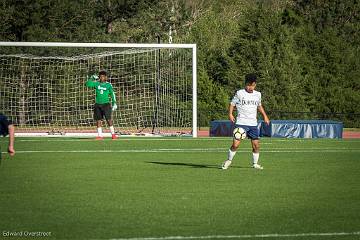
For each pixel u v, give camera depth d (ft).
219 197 134.72
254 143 181.27
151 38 513.86
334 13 570.46
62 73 375.25
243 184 152.76
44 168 179.93
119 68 376.68
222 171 176.45
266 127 323.37
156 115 355.56
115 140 284.00
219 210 121.19
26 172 171.12
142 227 106.83
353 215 117.50
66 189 143.13
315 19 568.41
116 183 152.66
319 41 453.58
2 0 451.12
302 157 217.36
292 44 443.32
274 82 431.43
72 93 375.25
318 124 321.93
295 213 119.03
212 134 321.73
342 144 273.54
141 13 510.99
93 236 100.78
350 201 131.44
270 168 184.65
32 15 455.22
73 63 382.83
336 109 440.04
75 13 469.16
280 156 220.23
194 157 213.66
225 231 104.58
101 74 286.25
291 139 304.09
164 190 142.92
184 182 155.12
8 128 118.73
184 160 204.23
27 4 454.40
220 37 491.72
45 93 371.76
